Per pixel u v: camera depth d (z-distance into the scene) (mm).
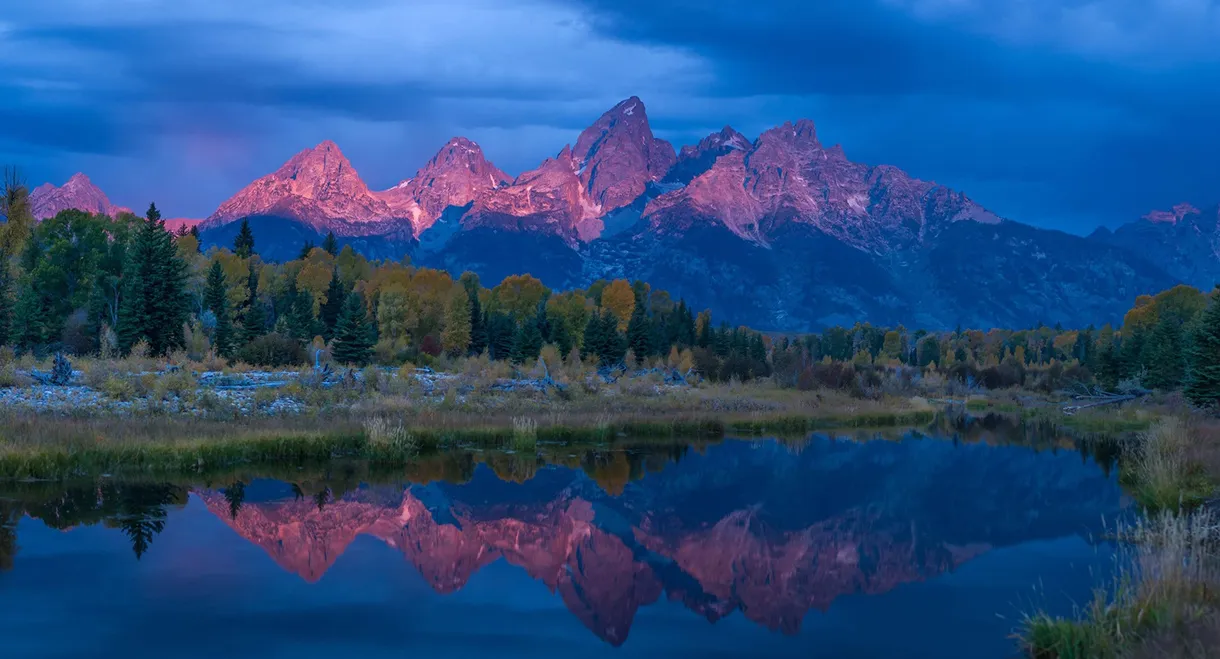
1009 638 12492
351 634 12531
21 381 32938
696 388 57219
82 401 30875
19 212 58688
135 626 12477
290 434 27500
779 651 12141
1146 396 61844
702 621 13633
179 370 39406
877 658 11844
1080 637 10375
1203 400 49594
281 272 120312
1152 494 21078
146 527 18344
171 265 58438
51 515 18984
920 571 16719
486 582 15688
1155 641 9406
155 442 24828
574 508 22594
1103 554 17672
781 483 26953
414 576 15812
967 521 21469
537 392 46625
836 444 37938
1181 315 123688
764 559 17781
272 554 16797
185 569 15492
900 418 50875
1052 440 41219
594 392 49406
